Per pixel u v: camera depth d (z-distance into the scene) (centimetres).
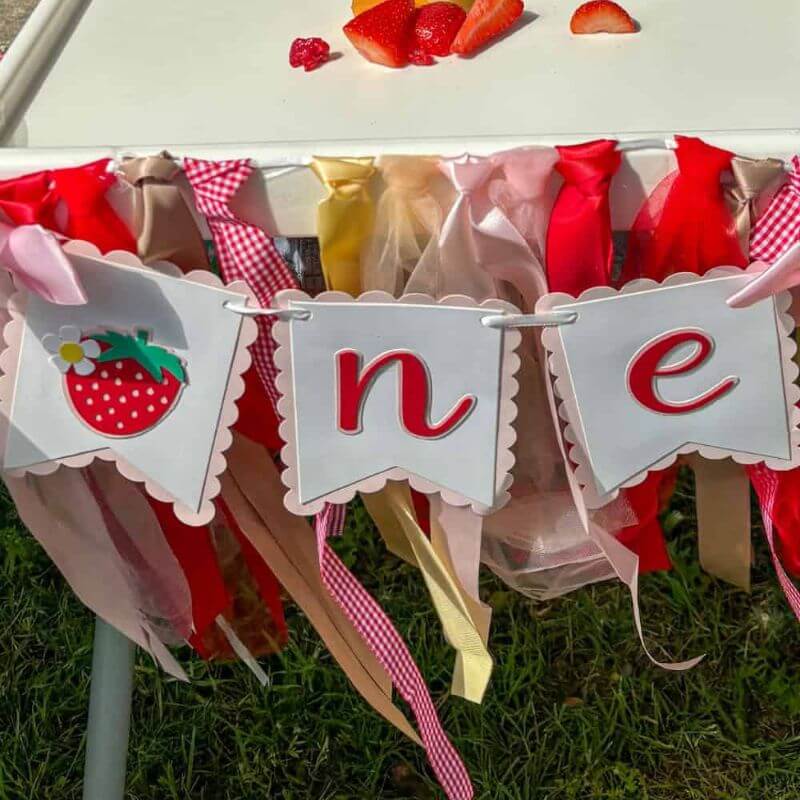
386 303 74
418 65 89
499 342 76
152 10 100
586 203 73
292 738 142
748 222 75
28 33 92
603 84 85
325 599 95
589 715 143
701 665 148
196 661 147
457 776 93
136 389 77
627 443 81
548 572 101
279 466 105
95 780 107
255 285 76
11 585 155
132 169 72
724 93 83
